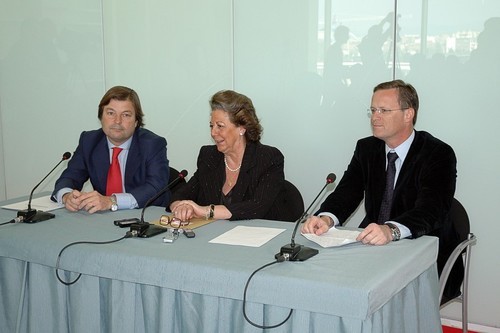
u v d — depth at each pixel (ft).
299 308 5.28
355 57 10.04
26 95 13.19
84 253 6.42
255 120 8.40
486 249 9.62
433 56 9.49
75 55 12.48
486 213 9.53
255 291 5.46
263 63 10.77
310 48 10.36
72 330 6.84
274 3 10.52
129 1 11.75
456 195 9.68
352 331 5.21
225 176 8.57
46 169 13.30
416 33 9.55
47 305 6.96
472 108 9.37
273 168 8.30
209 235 6.86
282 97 10.70
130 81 12.01
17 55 13.10
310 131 10.58
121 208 8.36
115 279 6.32
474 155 9.47
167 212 8.14
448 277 8.04
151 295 6.28
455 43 9.32
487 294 9.73
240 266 5.67
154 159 9.12
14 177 13.69
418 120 9.73
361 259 5.84
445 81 9.47
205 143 11.55
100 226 7.38
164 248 6.34
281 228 7.17
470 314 9.91
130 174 9.16
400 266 5.64
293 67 10.53
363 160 8.52
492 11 9.02
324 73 10.31
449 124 9.55
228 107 8.18
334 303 5.12
